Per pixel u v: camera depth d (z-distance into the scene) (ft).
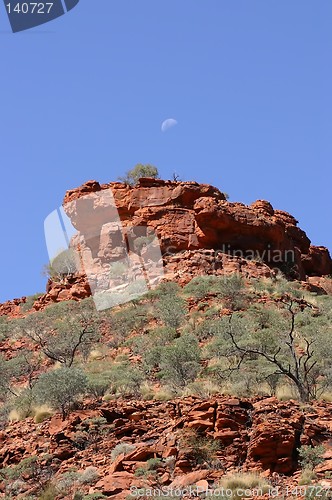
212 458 79.41
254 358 116.67
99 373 119.75
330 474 74.79
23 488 83.61
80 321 154.51
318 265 217.77
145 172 215.10
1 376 132.98
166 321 146.51
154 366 120.37
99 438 90.94
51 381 101.86
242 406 86.12
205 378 109.81
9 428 101.14
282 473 77.10
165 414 92.38
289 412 84.48
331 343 114.62
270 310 147.23
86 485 79.97
